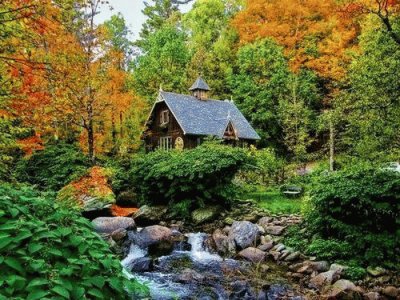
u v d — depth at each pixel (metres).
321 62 36.56
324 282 9.12
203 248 13.05
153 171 17.34
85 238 3.35
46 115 7.93
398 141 11.27
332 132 23.73
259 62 39.34
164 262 11.57
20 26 5.60
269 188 21.52
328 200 10.88
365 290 8.75
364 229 10.34
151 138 33.69
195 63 41.97
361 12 12.00
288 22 41.84
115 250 11.93
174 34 44.88
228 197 16.44
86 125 19.14
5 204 3.27
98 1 17.66
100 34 18.23
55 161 20.78
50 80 6.77
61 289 2.62
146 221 16.48
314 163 30.77
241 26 44.69
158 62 40.12
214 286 9.35
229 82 40.84
